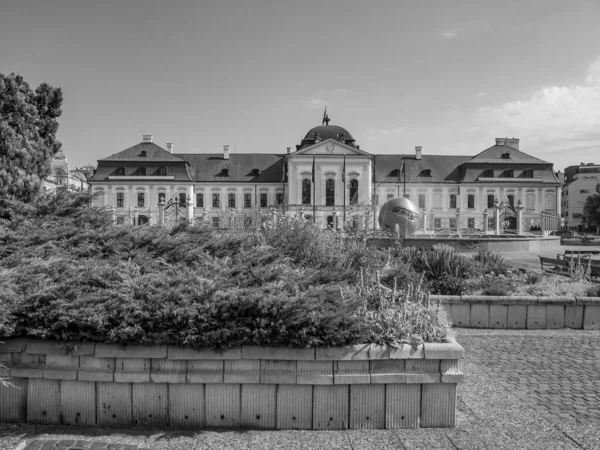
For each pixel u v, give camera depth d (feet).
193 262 18.17
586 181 305.32
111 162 221.87
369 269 23.29
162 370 13.23
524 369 18.95
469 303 26.30
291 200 216.13
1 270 14.98
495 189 228.22
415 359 13.32
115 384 13.29
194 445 12.21
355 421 13.34
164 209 94.32
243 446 12.19
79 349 13.23
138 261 17.57
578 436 13.05
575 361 20.10
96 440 12.39
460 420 13.98
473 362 19.86
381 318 14.38
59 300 13.33
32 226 19.20
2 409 13.50
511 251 74.64
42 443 12.17
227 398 13.29
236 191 228.63
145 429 13.14
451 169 236.43
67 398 13.33
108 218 21.26
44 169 27.91
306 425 13.32
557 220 215.31
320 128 248.73
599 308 26.02
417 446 12.35
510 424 13.76
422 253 33.09
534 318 26.16
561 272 40.55
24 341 13.30
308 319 13.14
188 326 13.16
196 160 236.43
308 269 18.61
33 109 27.20
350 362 13.28
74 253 17.88
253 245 21.20
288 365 13.29
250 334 13.12
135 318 13.20
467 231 130.93
